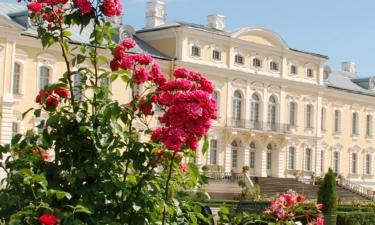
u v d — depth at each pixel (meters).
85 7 8.24
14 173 7.83
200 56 55.84
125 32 53.50
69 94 8.75
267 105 61.59
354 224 28.73
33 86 45.12
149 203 7.94
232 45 58.38
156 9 61.22
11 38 43.38
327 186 28.62
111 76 8.27
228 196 52.19
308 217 10.45
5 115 42.81
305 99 65.44
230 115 58.19
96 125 8.21
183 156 8.12
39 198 7.54
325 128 68.12
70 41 9.15
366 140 73.31
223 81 57.69
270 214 10.25
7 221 7.66
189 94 6.97
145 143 7.98
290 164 63.94
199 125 6.96
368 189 62.25
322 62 67.06
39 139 8.36
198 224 9.32
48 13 8.48
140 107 8.10
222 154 57.59
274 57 62.31
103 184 7.78
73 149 8.09
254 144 61.16
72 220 7.21
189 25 55.81
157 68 8.18
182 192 8.60
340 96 70.00
